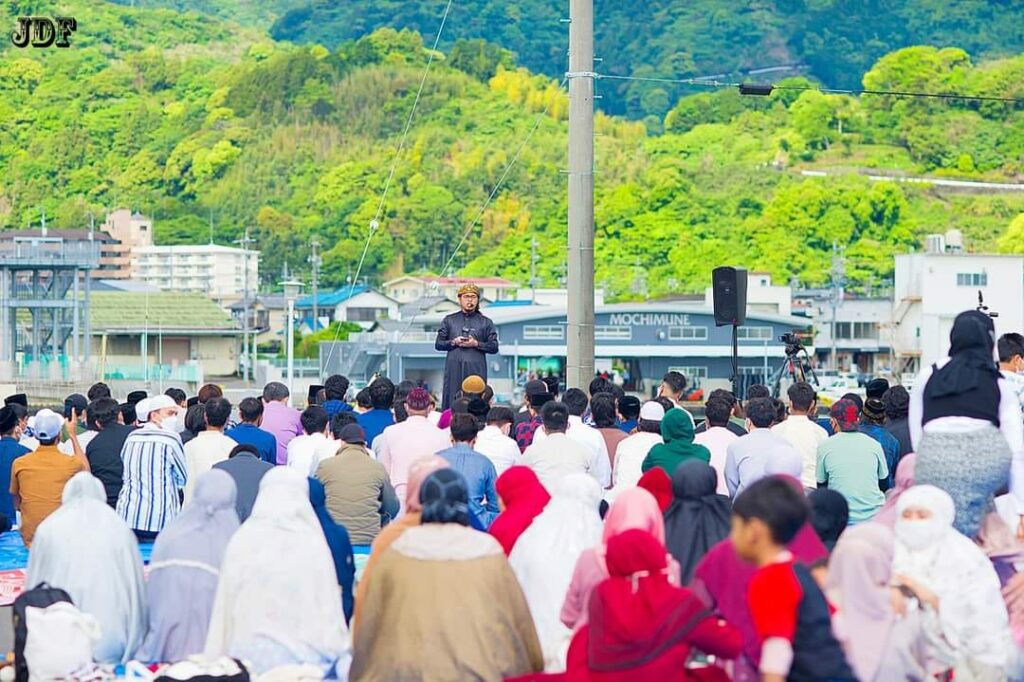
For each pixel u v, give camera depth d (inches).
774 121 6220.5
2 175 6210.6
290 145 6235.2
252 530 353.1
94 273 5354.3
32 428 528.1
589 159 721.0
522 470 382.0
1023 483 364.5
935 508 310.2
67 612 336.2
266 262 5708.7
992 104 6235.2
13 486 520.7
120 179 6181.1
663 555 266.2
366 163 6033.5
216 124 6407.5
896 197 5462.6
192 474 512.7
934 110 6195.9
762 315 3009.4
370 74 6545.3
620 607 263.4
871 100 6289.4
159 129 6412.4
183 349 3602.4
